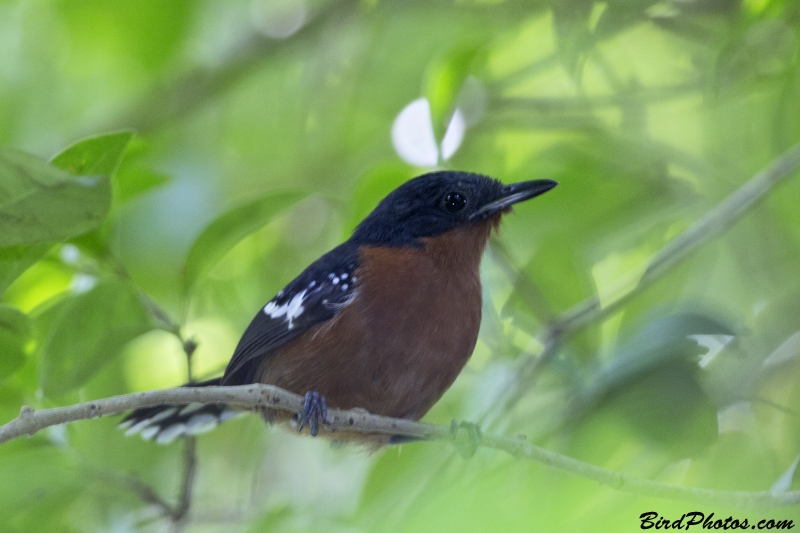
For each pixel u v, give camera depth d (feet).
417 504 29.07
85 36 50.78
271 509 34.50
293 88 55.21
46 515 33.73
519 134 49.37
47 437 32.01
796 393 41.47
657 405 32.24
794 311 44.14
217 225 29.99
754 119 48.03
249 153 55.47
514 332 40.37
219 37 53.36
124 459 46.21
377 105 52.75
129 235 41.83
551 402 39.83
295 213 52.49
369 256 31.04
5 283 25.18
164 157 45.16
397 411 30.78
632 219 45.09
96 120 52.70
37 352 30.55
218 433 50.11
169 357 49.24
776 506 25.90
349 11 51.49
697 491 26.12
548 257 40.37
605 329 43.39
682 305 35.22
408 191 32.83
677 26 44.93
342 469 44.52
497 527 24.00
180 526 33.14
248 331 32.27
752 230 46.83
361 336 29.66
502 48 49.42
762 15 40.60
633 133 48.03
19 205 19.44
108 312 28.14
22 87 53.47
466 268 31.78
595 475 26.66
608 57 51.31
